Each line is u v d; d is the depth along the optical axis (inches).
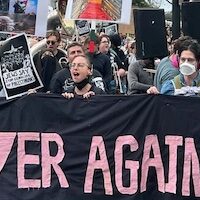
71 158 199.5
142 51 285.6
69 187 199.0
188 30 270.7
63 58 277.9
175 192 198.5
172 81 216.7
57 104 199.5
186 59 208.4
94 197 199.2
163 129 199.0
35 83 212.1
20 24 220.8
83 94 207.5
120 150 199.3
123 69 383.6
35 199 199.2
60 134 199.6
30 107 199.5
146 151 199.0
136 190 198.7
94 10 272.5
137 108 198.8
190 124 198.7
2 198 199.3
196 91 212.2
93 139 199.5
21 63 210.4
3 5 219.5
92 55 301.1
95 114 199.3
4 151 199.6
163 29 288.5
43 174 199.5
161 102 198.8
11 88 209.8
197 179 199.2
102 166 199.3
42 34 221.8
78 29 380.8
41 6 220.1
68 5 277.4
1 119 199.6
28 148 199.8
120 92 365.7
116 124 199.2
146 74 308.5
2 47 209.6
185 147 199.2
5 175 199.5
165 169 199.0
